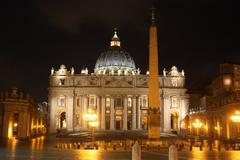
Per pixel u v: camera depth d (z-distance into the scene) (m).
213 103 92.12
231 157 33.09
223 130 74.31
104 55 148.12
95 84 131.00
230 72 88.88
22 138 67.12
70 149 43.53
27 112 69.19
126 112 129.62
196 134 97.81
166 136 96.06
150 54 50.03
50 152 37.53
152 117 48.78
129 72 141.38
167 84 132.38
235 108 67.06
